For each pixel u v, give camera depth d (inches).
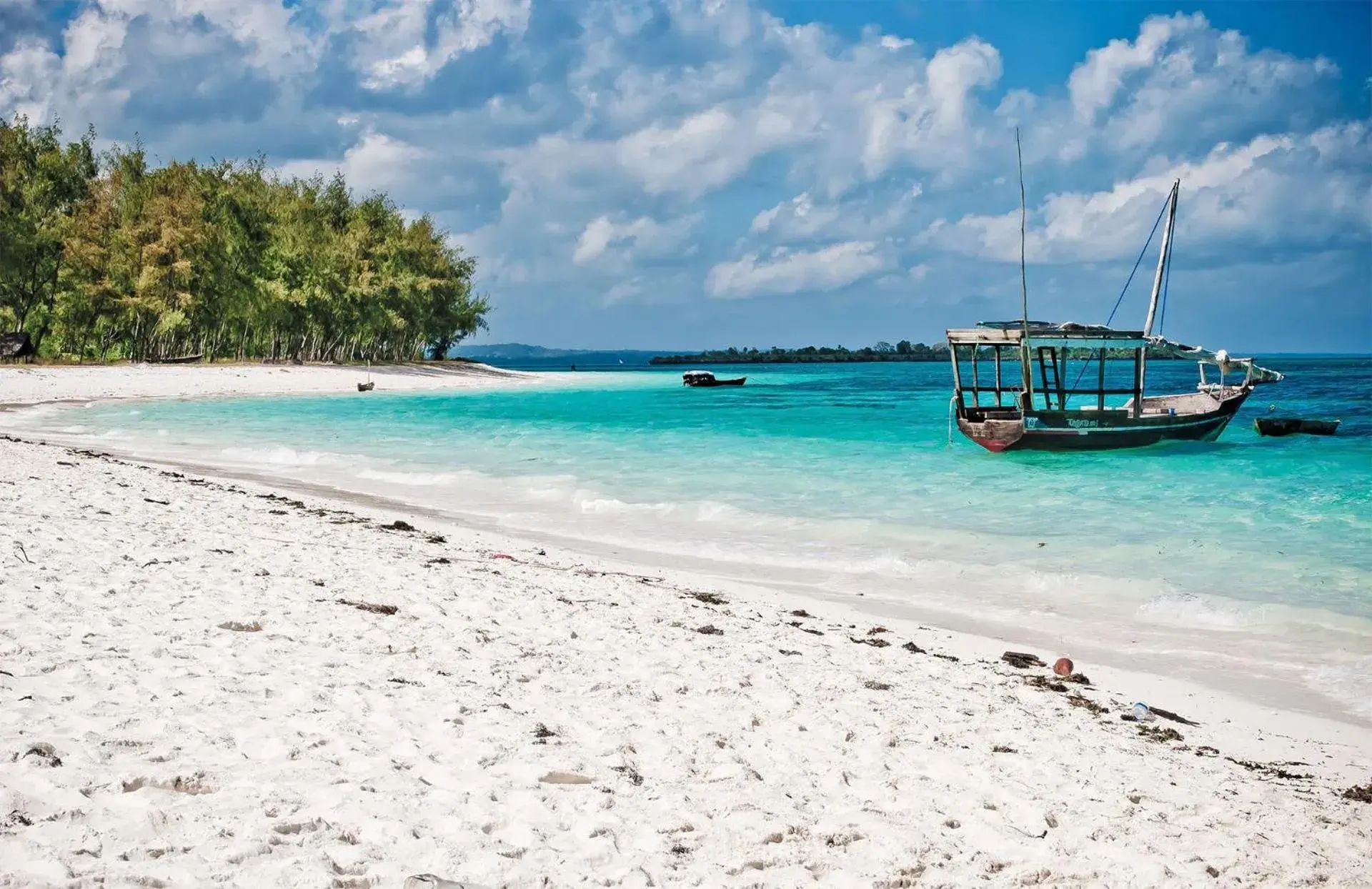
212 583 364.5
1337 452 1154.0
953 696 314.2
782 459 1080.8
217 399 2178.9
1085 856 194.9
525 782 201.3
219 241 3125.0
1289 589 509.0
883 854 184.1
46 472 685.9
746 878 168.9
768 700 287.1
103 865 142.1
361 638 306.5
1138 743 284.5
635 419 1733.5
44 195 2753.4
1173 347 1242.6
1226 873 192.7
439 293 4178.2
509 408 2065.7
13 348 2588.6
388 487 840.9
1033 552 597.6
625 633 356.2
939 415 1798.7
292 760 195.8
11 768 173.9
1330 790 257.4
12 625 277.6
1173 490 854.5
